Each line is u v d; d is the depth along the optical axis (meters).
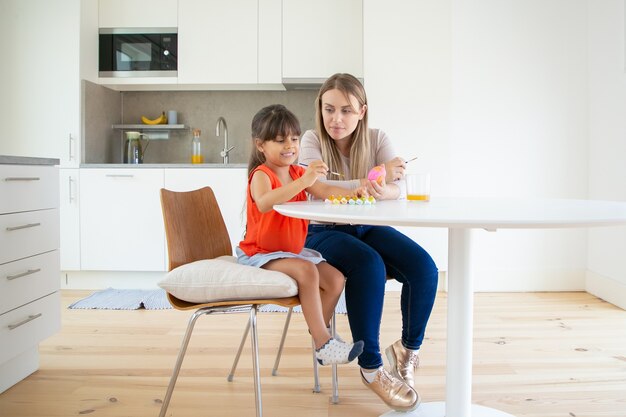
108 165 3.69
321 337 1.43
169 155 4.39
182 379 2.06
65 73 3.73
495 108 3.69
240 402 1.84
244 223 3.69
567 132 3.68
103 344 2.51
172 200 1.68
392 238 1.81
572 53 3.66
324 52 3.90
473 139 3.70
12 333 1.93
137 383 2.02
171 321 2.94
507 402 1.83
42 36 3.72
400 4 3.67
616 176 3.28
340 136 1.86
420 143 3.68
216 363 2.25
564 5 3.65
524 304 3.31
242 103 4.37
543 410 1.76
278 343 2.54
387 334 2.67
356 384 2.03
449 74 3.67
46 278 2.14
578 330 2.72
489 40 3.68
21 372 2.05
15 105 3.74
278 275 1.43
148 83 3.98
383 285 1.65
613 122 3.32
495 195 3.71
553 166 3.69
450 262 1.50
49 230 2.16
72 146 3.72
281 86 4.13
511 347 2.43
